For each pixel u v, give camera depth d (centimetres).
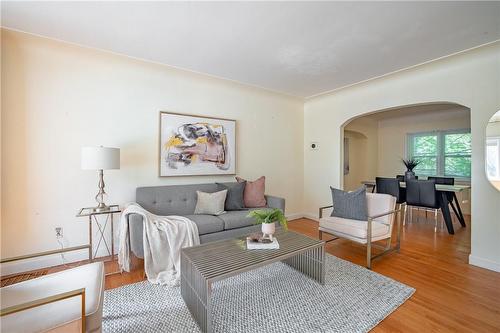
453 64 278
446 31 215
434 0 174
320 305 185
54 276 144
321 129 453
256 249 199
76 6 183
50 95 253
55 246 257
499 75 245
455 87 278
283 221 219
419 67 294
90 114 274
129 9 187
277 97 437
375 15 193
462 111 528
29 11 188
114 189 290
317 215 461
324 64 292
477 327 160
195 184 335
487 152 251
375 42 237
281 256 185
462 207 525
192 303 174
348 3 179
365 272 240
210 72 319
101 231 282
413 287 211
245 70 312
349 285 215
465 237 354
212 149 363
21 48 238
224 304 187
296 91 402
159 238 230
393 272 240
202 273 156
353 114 396
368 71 310
